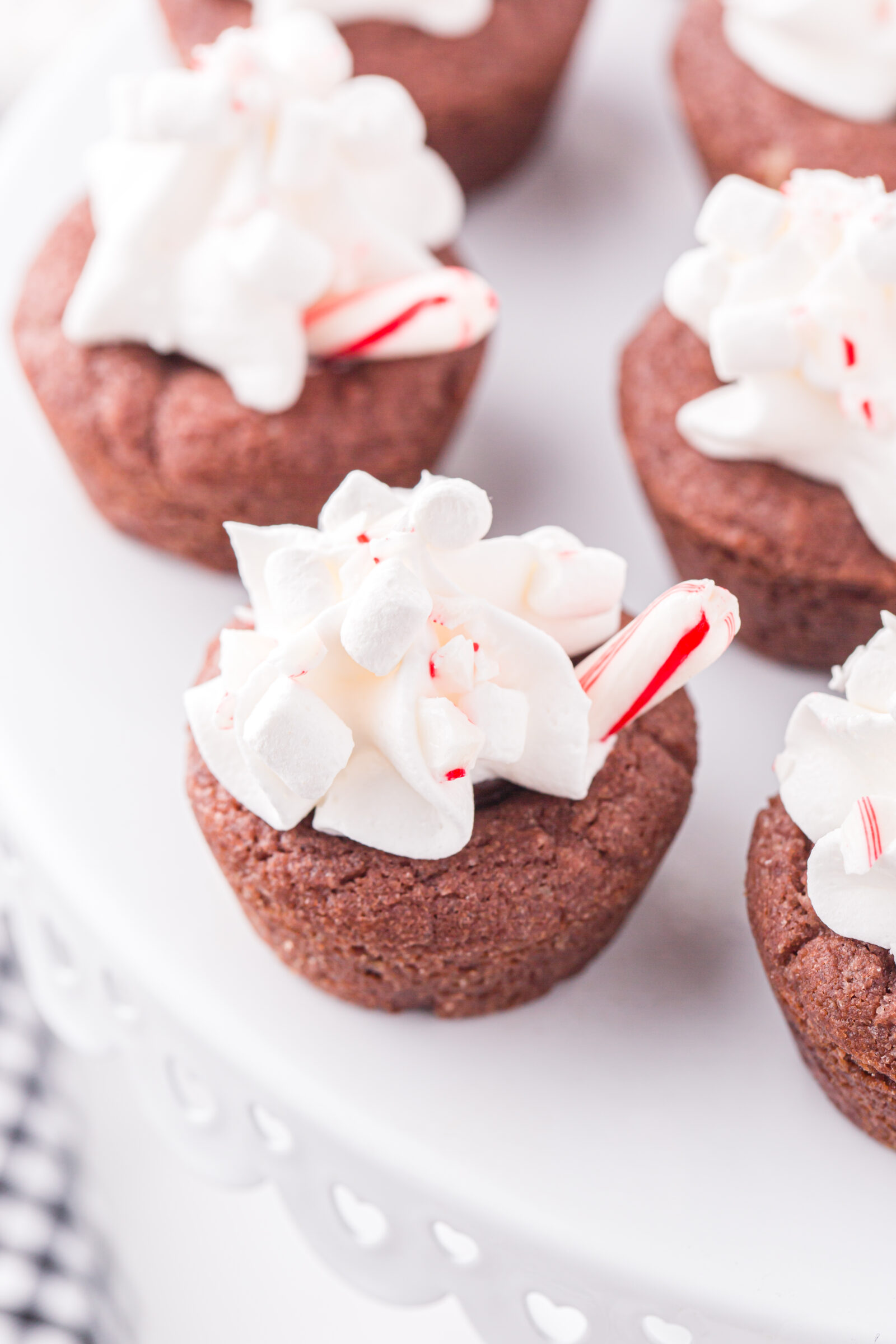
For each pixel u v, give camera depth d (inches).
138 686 11.7
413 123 11.8
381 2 13.0
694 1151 10.3
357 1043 10.6
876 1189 10.2
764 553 11.4
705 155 13.1
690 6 13.3
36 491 12.4
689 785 10.6
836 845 10.0
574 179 13.8
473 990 10.5
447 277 11.5
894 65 12.6
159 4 13.4
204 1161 10.9
